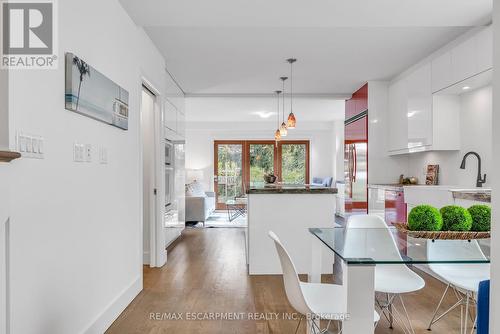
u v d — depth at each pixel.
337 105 7.99
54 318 1.87
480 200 3.07
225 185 10.74
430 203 3.81
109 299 2.62
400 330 2.54
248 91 6.39
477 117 3.95
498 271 0.89
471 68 3.43
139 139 3.36
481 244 1.97
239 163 10.76
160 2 2.79
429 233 1.98
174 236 5.43
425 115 4.37
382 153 5.61
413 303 3.04
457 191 3.38
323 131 10.71
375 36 3.90
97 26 2.41
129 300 3.04
